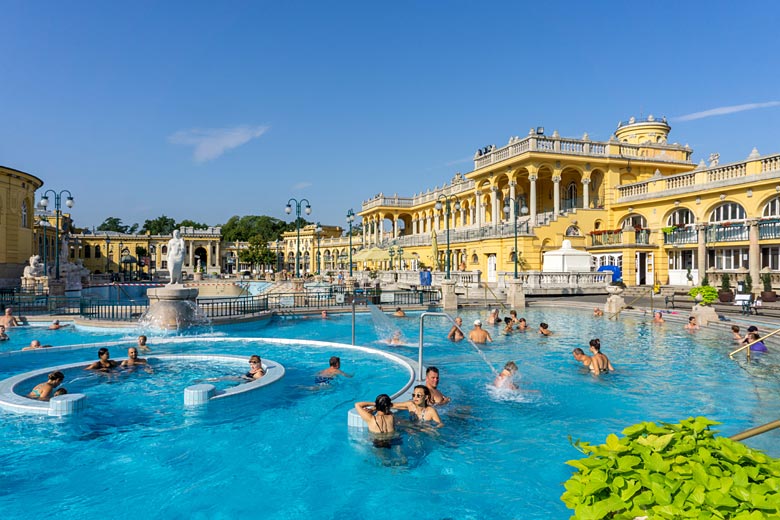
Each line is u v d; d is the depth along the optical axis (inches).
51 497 217.8
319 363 490.6
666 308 937.5
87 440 283.9
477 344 615.8
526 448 271.1
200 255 3961.6
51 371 422.6
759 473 117.3
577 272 1311.5
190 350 551.2
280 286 1376.7
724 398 368.5
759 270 1136.8
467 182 2142.0
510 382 399.9
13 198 1700.3
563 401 362.0
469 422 313.6
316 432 295.7
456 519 199.0
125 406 344.8
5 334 644.1
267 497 218.5
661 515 108.4
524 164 1592.0
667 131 1894.7
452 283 1031.6
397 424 300.7
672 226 1357.0
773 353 540.1
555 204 1582.2
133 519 200.7
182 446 276.1
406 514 203.2
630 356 535.5
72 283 1395.2
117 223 5177.2
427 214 2556.6
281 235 4404.5
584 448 140.3
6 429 300.7
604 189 1621.6
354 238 3105.3
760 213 1147.9
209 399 342.3
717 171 1253.7
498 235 1534.2
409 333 723.4
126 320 733.9
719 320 729.6
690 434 134.7
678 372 456.4
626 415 328.8
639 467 123.4
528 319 876.6
